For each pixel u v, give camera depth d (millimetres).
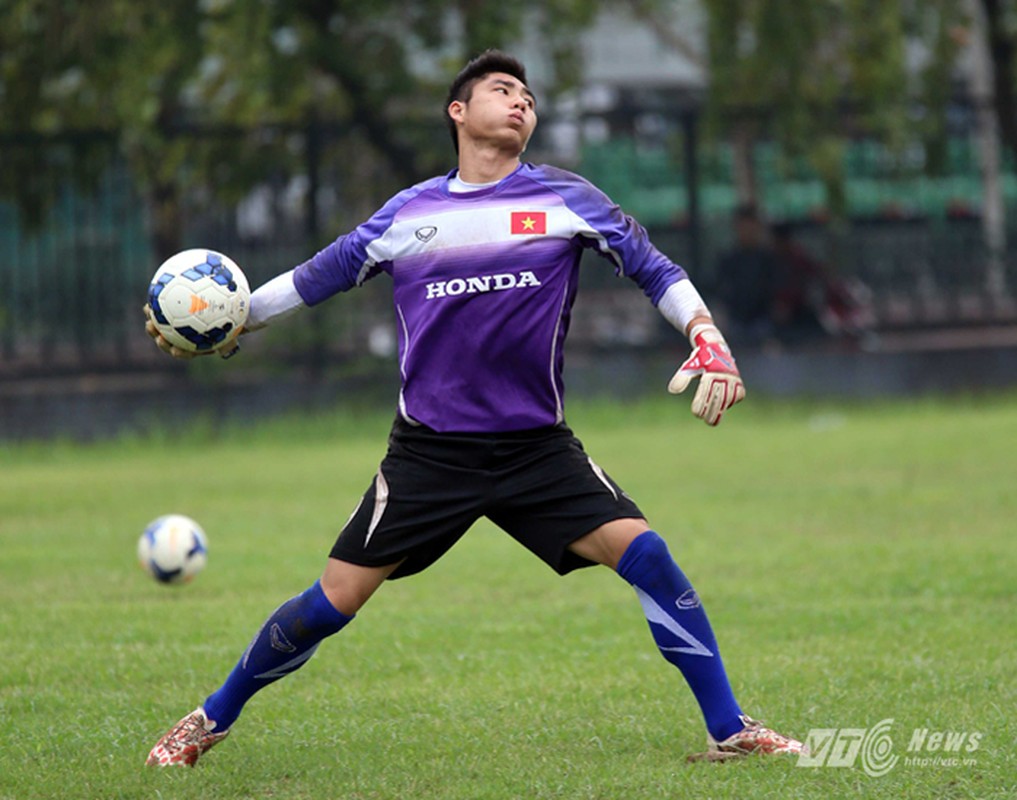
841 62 76500
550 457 17125
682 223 75188
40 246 69062
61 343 69875
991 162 78000
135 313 69938
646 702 20625
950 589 28656
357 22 73062
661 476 48781
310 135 70250
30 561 34750
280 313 18078
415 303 17141
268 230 70688
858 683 21406
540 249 16984
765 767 16938
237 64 69625
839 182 74250
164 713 20422
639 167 74938
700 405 16688
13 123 69438
